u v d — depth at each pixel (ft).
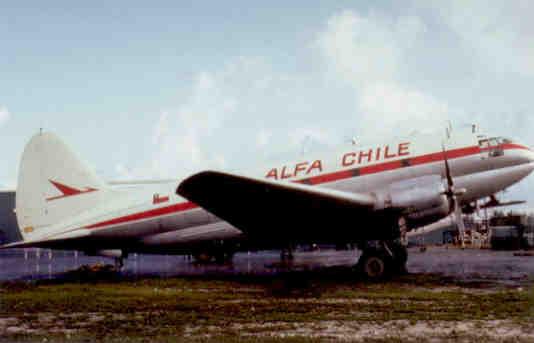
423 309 26.96
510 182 45.32
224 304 30.45
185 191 38.86
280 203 41.16
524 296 30.94
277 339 20.34
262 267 61.62
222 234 48.49
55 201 53.62
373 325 22.99
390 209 42.32
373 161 46.32
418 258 71.82
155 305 30.60
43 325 24.73
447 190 42.96
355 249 117.70
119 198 52.85
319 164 47.73
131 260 89.15
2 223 142.31
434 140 46.14
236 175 36.55
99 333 22.52
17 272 62.18
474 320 23.67
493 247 99.76
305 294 34.30
